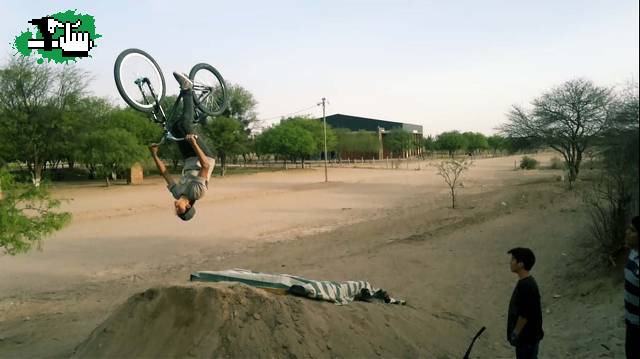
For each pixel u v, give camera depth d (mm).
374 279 12625
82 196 37688
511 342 5242
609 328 7805
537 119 39344
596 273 10562
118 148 45250
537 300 5152
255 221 24719
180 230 22406
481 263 13805
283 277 7723
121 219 26062
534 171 58688
